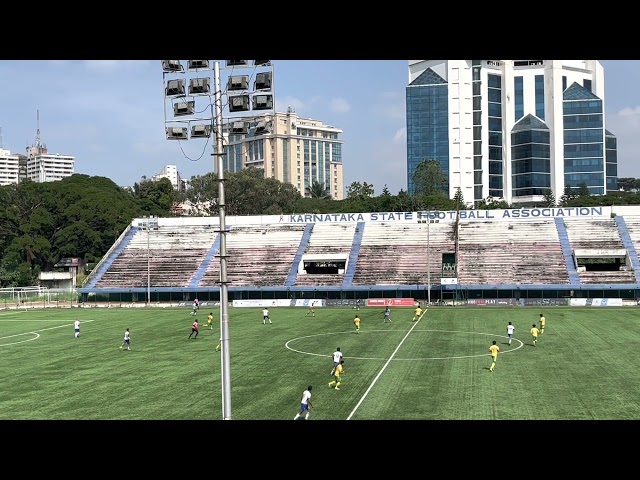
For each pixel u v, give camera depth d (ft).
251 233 447.01
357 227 438.40
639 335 230.07
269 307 367.66
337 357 176.14
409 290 372.17
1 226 548.72
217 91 97.55
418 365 183.52
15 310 382.63
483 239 407.85
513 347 210.38
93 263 547.49
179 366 190.70
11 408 144.05
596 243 386.73
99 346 233.14
